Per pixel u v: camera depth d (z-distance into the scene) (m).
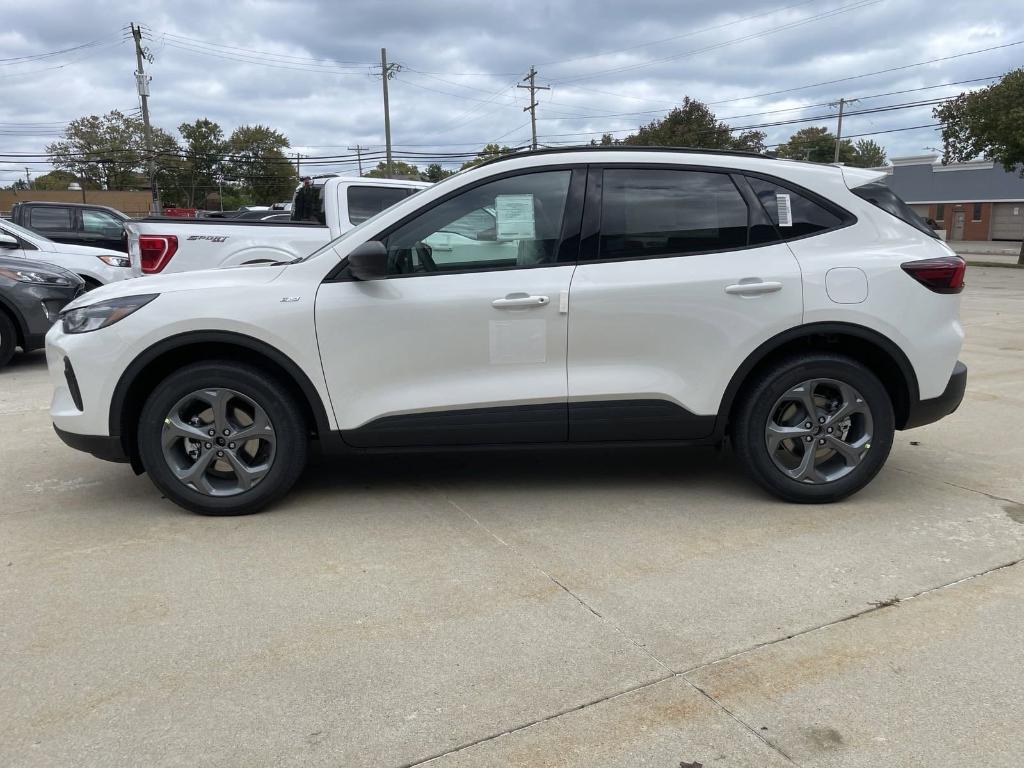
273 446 4.05
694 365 4.04
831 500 4.23
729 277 3.99
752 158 4.18
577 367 4.03
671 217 4.08
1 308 8.27
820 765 2.27
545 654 2.83
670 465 4.98
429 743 2.37
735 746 2.35
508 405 4.02
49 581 3.39
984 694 2.59
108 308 3.95
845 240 4.09
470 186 4.02
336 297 3.94
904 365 4.08
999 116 27.42
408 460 5.12
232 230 7.93
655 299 3.97
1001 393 7.00
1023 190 55.03
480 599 3.23
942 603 3.19
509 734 2.41
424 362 3.99
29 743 2.36
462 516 4.14
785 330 4.00
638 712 2.51
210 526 4.01
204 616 3.10
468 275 3.99
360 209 8.39
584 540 3.82
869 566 3.52
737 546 3.74
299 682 2.67
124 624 3.04
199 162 87.69
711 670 2.73
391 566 3.54
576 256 4.04
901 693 2.60
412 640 2.93
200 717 2.48
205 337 3.91
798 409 4.16
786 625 3.03
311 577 3.43
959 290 4.14
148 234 7.70
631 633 2.97
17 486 4.64
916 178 61.66
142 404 4.16
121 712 2.51
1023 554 3.63
